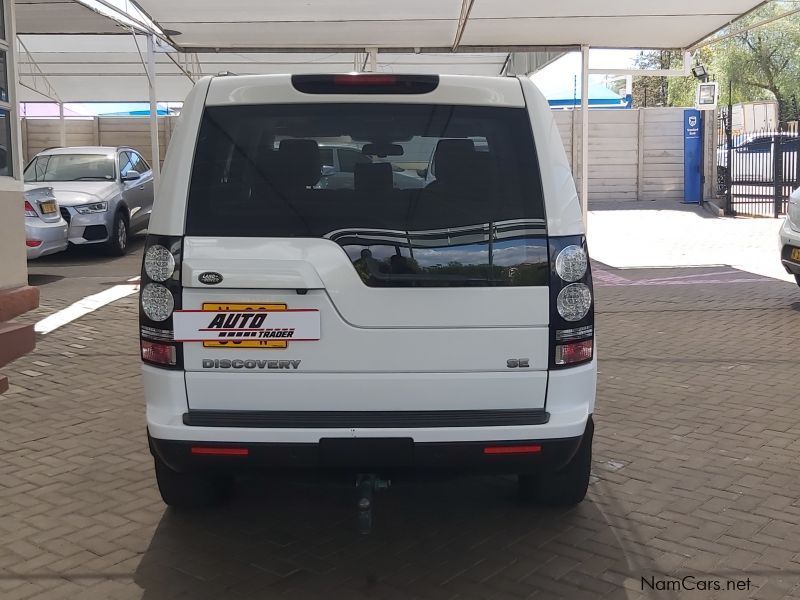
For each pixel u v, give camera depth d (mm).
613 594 3682
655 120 21078
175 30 12117
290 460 3562
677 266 13148
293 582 3816
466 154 3664
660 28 11836
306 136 3668
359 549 4137
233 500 4723
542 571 3893
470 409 3617
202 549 4137
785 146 19266
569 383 3633
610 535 4246
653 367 7348
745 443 5508
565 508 4566
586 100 13414
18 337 7465
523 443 3574
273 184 3625
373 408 3605
